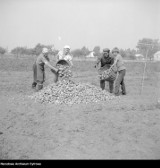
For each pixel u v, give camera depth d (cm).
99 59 1327
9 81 1792
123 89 1355
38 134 786
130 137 778
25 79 1944
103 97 1177
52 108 1023
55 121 886
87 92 1166
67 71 1234
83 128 832
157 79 2186
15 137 764
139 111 1030
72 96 1127
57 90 1148
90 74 2458
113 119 922
